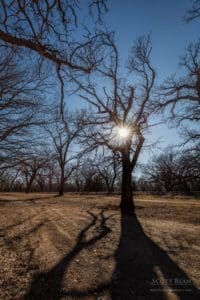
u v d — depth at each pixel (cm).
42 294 661
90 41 657
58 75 662
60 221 1617
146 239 1214
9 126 1417
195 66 2381
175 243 1152
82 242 1130
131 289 705
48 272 795
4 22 605
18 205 2622
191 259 946
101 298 653
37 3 606
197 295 684
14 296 646
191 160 2133
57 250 1008
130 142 2302
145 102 2311
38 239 1164
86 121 2236
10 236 1216
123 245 1101
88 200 3228
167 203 2873
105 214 1997
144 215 2052
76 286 709
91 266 853
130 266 864
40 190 6819
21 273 783
